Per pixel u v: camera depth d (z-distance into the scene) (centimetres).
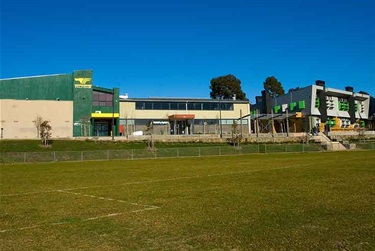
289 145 6081
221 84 12875
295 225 935
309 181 1905
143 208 1243
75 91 7662
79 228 971
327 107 9394
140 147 6184
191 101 8581
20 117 7231
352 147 6425
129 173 2773
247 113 8931
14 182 2255
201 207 1226
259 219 1016
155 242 823
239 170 2798
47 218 1112
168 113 8400
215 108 8762
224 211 1145
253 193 1520
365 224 927
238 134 6994
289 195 1432
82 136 7275
